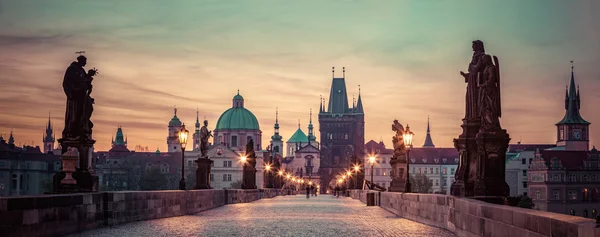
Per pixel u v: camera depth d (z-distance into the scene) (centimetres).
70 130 3023
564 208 14650
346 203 7106
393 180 6312
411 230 2803
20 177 19562
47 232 2236
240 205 6175
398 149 6294
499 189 2648
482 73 2741
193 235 2514
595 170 14688
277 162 14838
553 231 1296
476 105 2930
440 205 2920
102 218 2839
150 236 2447
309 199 9569
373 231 2761
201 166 5984
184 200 4216
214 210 4931
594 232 1080
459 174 2936
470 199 2375
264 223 3256
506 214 1680
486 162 2666
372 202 6038
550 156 15075
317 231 2756
